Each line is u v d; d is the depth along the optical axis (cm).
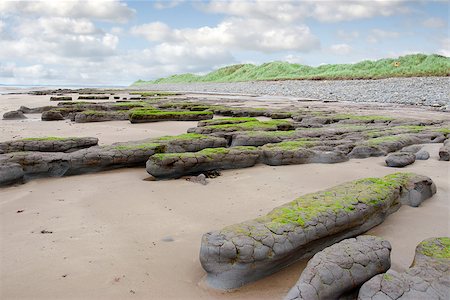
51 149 948
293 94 4284
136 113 1680
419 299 336
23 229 543
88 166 844
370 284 355
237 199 677
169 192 719
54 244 494
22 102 2752
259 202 661
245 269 409
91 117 1714
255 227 445
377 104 2770
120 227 552
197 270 441
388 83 4594
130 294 391
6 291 393
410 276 362
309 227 455
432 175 812
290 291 363
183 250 485
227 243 411
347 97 3519
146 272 432
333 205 507
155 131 1447
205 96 3944
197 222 573
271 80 7950
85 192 717
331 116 1697
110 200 671
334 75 6712
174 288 405
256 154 919
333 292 362
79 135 1331
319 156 941
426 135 1191
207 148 943
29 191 724
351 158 1005
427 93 3372
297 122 1602
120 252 475
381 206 547
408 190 634
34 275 421
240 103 2805
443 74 5078
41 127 1529
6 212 611
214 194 707
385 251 408
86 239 510
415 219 575
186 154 834
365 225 528
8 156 788
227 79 10888
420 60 6438
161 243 502
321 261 380
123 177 823
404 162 893
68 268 435
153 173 794
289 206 509
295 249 438
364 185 600
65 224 561
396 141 1081
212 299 390
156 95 4003
